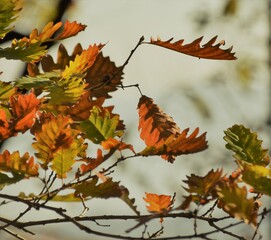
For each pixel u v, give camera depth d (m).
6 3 3.55
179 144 3.51
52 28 3.55
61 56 3.73
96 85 3.67
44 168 3.47
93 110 3.59
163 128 3.64
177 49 3.57
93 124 3.58
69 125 3.54
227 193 3.43
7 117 3.52
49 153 3.47
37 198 3.49
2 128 3.47
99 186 3.47
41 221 3.53
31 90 3.51
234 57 3.55
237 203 3.43
